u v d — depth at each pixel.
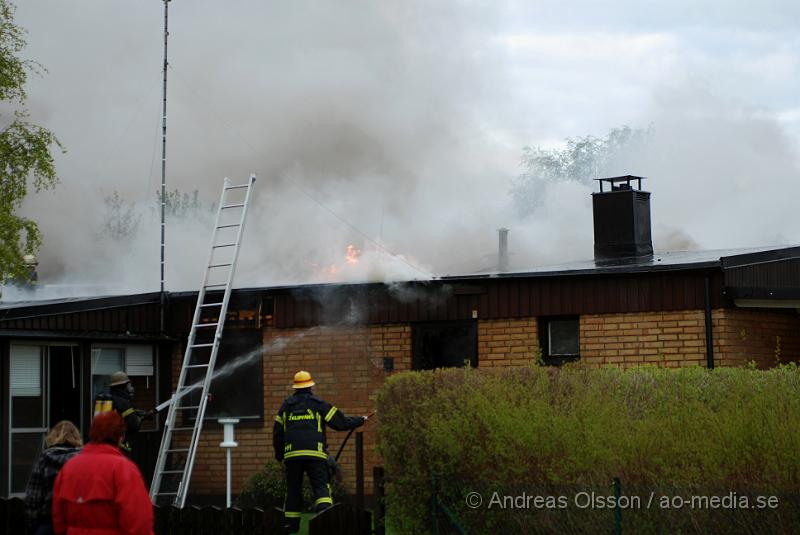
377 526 11.21
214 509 10.05
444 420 11.02
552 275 15.72
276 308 17.47
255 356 17.58
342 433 16.75
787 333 16.27
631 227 20.55
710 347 14.84
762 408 9.67
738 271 15.22
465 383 11.14
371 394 16.83
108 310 16.77
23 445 15.48
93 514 7.54
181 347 17.86
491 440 10.73
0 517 10.90
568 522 10.21
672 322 15.14
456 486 10.85
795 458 9.36
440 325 16.59
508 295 16.12
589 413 10.34
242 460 17.48
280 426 12.66
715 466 9.61
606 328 15.51
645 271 15.25
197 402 17.88
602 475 10.09
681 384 10.28
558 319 16.00
